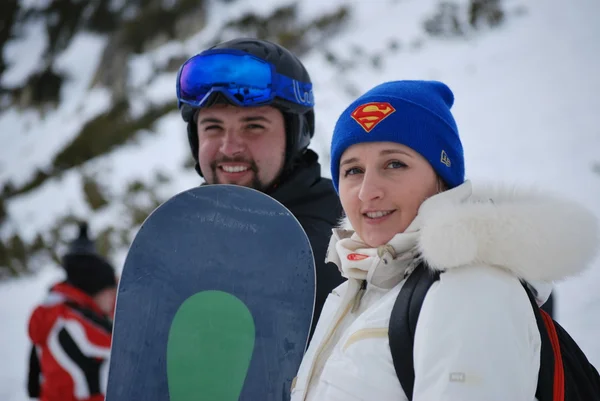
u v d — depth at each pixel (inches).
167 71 635.5
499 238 62.9
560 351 68.4
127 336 90.0
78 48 732.0
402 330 63.8
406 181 73.0
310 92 116.9
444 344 59.7
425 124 73.9
